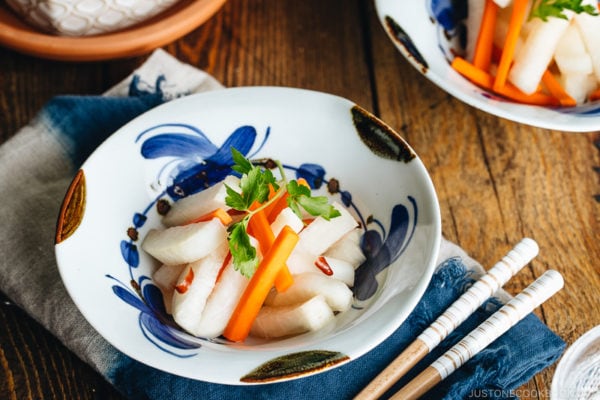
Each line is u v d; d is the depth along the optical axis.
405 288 0.55
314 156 0.62
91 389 0.59
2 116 0.70
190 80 0.69
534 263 0.63
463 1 0.70
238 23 0.75
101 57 0.69
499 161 0.67
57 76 0.72
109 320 0.54
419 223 0.57
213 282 0.56
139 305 0.56
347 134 0.61
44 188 0.64
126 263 0.58
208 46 0.74
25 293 0.60
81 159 0.65
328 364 0.52
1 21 0.68
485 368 0.57
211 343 0.55
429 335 0.57
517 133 0.69
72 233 0.56
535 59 0.65
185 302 0.55
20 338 0.60
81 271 0.56
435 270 0.61
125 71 0.72
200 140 0.62
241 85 0.72
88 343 0.58
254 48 0.74
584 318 0.61
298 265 0.57
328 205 0.57
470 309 0.58
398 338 0.58
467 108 0.70
